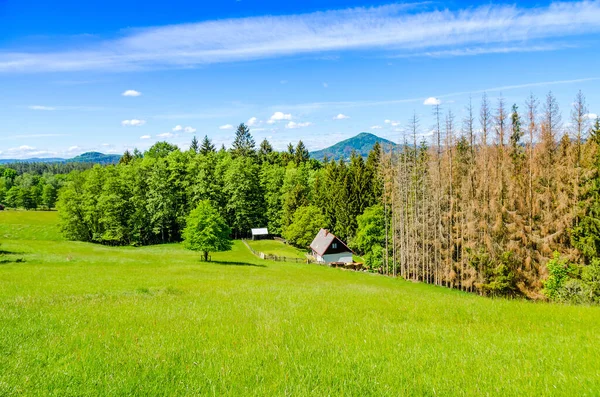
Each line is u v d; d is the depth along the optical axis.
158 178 87.25
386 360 8.00
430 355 8.35
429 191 59.22
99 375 6.76
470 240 49.06
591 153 43.59
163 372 7.05
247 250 79.19
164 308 14.46
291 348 8.79
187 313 13.39
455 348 9.05
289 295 19.27
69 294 19.45
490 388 6.40
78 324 11.19
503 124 50.56
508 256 42.91
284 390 6.14
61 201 83.19
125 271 37.28
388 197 73.38
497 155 52.59
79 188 93.25
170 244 84.38
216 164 101.12
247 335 10.06
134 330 10.57
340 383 6.54
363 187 89.88
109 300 16.97
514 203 47.50
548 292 34.34
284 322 11.88
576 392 6.25
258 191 98.81
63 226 81.56
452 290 49.06
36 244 56.78
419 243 60.91
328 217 95.75
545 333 11.12
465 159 57.75
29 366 7.30
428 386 6.46
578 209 41.44
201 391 6.27
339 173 98.19
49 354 8.05
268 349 8.62
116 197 80.50
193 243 54.09
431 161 61.28
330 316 13.16
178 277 33.03
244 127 142.00
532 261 43.91
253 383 6.59
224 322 11.80
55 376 6.76
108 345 8.88
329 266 61.88
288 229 89.12
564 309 15.42
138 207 84.62
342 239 92.25
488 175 50.47
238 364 7.52
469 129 53.03
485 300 18.33
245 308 14.68
